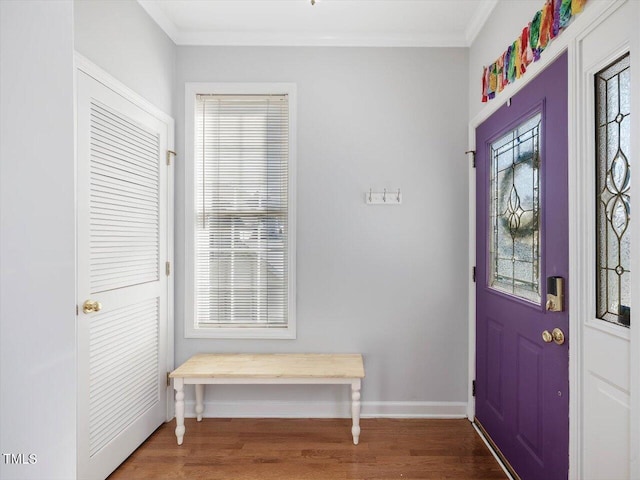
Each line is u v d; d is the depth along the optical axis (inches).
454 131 95.7
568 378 53.9
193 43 96.1
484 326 87.2
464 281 95.8
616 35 44.3
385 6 84.1
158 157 88.5
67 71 25.8
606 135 48.1
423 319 96.3
